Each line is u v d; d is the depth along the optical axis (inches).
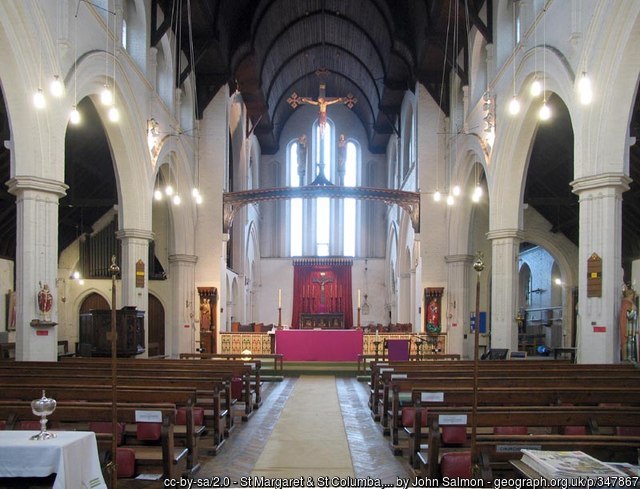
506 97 663.1
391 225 1381.6
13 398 307.7
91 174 888.9
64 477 188.4
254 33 1016.2
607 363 463.2
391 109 1285.7
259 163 1546.5
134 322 631.8
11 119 459.2
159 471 259.8
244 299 1230.9
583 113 479.2
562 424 243.3
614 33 447.8
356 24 1116.5
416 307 1020.5
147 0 707.4
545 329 1178.0
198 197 828.0
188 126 919.7
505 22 694.5
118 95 616.1
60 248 1004.6
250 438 386.0
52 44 469.7
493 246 707.4
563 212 986.1
